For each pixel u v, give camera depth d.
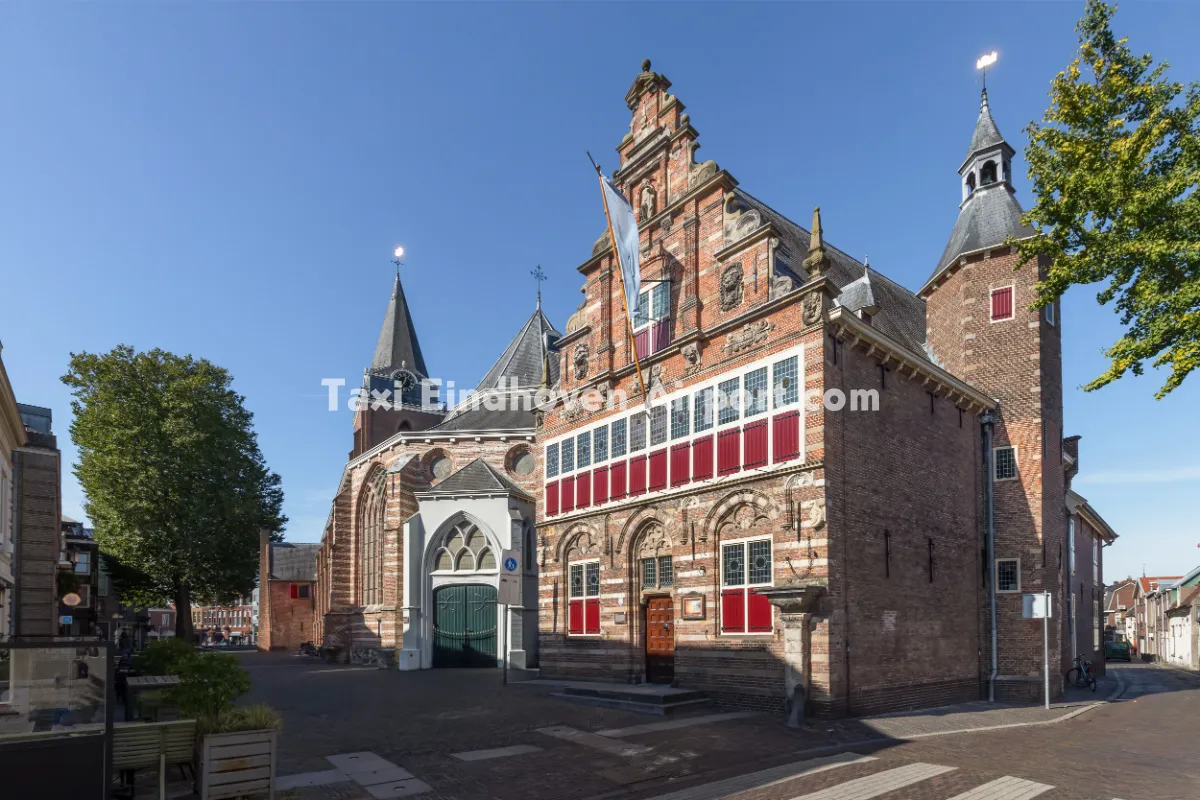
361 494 37.94
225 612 114.75
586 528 22.36
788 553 16.34
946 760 11.59
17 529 19.92
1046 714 17.58
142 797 8.61
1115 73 13.98
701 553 18.36
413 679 24.42
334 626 37.59
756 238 18.38
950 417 21.56
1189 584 55.94
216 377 39.91
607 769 11.22
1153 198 13.05
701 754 12.17
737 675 17.02
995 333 23.59
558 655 22.80
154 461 36.06
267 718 9.05
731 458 18.08
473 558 30.27
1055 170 14.70
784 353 17.22
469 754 12.14
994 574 22.09
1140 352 13.27
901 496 18.70
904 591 18.22
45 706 7.08
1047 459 22.55
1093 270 14.23
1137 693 25.86
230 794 8.50
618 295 22.62
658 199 21.75
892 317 26.50
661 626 19.81
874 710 16.45
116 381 36.81
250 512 39.16
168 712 10.70
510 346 42.06
